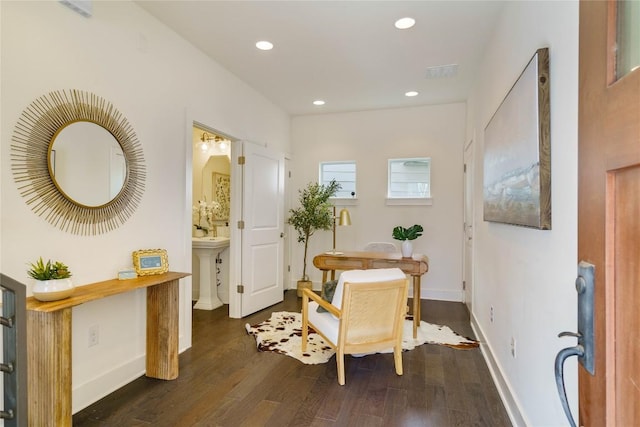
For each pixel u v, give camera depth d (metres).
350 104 4.81
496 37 2.70
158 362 2.53
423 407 2.18
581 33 0.74
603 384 0.66
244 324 3.74
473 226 3.69
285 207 5.27
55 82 1.97
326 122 5.30
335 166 5.34
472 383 2.48
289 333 3.44
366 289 2.41
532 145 1.62
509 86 2.29
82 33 2.12
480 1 2.42
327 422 2.02
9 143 1.77
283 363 2.79
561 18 1.42
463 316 4.05
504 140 2.17
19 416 1.13
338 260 3.67
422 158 4.89
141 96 2.56
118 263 2.38
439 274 4.83
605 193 0.65
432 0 2.43
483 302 3.13
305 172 5.40
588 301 0.70
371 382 2.49
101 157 2.25
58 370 1.69
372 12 2.59
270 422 2.02
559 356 0.75
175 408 2.15
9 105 1.76
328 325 2.62
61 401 1.70
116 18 2.35
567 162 1.35
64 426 1.71
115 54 2.35
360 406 2.18
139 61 2.54
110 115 2.31
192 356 2.91
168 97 2.83
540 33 1.67
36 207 1.89
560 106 1.42
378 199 5.07
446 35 2.90
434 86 4.08
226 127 3.66
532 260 1.76
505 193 2.14
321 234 5.32
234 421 2.02
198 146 4.95
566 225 1.36
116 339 2.40
